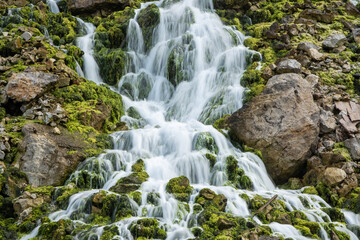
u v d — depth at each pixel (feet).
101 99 37.63
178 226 24.45
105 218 25.35
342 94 37.76
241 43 46.65
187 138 32.86
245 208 26.91
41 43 40.29
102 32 47.34
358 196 29.30
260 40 45.96
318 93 36.78
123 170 30.50
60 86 36.99
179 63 43.34
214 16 49.14
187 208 26.14
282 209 26.99
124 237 23.26
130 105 40.83
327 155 31.96
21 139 30.86
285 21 49.21
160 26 47.16
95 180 29.37
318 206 29.07
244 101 37.86
